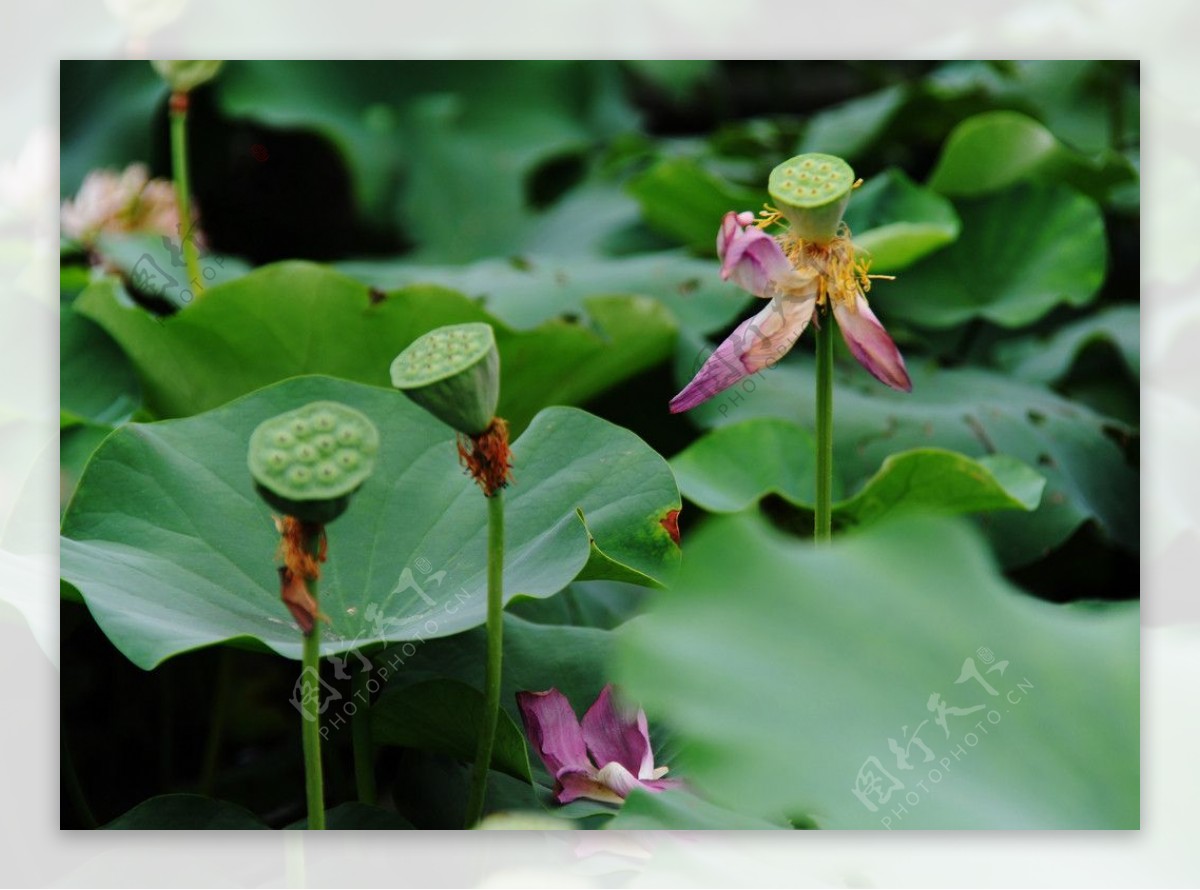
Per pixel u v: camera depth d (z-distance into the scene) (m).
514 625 3.07
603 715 2.96
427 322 3.41
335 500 2.73
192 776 3.39
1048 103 4.46
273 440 2.74
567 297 3.68
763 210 2.98
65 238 3.71
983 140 3.79
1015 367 3.78
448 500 3.04
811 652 2.58
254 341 3.41
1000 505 3.23
